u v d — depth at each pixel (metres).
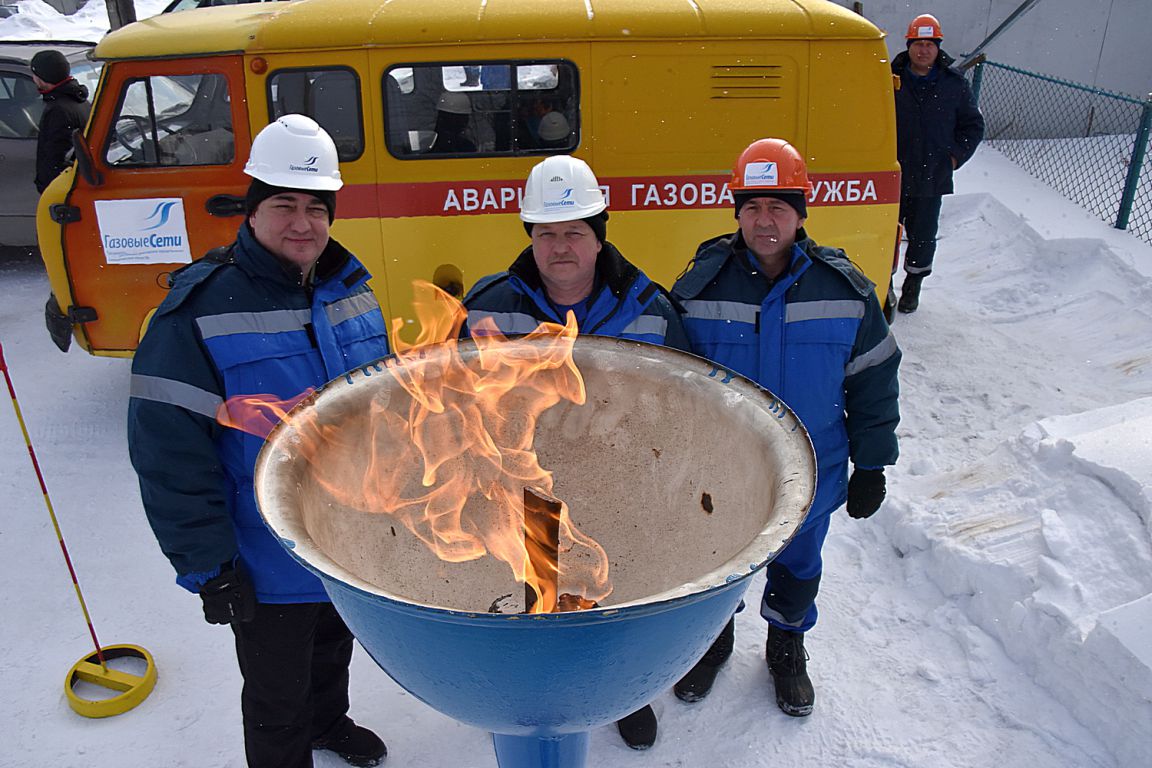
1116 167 9.08
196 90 4.57
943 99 6.19
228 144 4.63
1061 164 9.36
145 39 4.54
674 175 4.50
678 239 4.58
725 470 1.82
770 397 1.79
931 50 6.12
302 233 2.27
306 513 1.59
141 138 4.66
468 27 4.33
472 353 1.99
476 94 4.40
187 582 2.21
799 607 3.08
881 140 4.55
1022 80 10.31
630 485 2.07
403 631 1.38
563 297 2.58
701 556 1.88
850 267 2.77
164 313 2.20
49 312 4.90
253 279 2.29
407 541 2.01
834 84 4.45
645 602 1.28
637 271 2.62
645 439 2.03
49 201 4.71
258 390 2.26
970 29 10.12
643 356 2.00
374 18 4.38
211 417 2.21
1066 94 10.38
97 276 4.79
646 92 4.41
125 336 4.91
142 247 4.73
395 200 4.52
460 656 1.38
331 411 1.78
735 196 2.64
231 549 2.22
